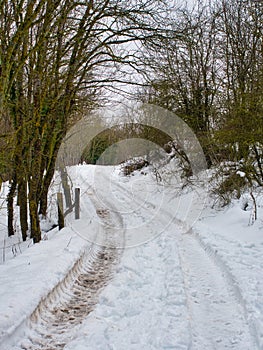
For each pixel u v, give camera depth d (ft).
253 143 33.30
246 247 27.63
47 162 36.32
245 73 45.44
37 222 30.12
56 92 30.17
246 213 36.99
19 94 26.78
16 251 28.48
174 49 32.09
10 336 13.47
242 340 13.96
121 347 13.35
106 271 24.75
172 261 24.90
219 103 45.37
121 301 18.26
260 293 17.74
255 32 43.86
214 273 22.57
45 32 23.59
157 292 19.11
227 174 40.47
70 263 23.16
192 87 55.77
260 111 33.37
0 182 24.64
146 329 14.84
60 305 18.07
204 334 14.62
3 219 45.03
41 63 27.55
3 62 19.57
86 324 15.53
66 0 26.17
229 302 17.81
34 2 20.31
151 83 32.63
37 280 18.76
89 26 29.68
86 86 34.76
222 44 54.54
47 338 14.56
